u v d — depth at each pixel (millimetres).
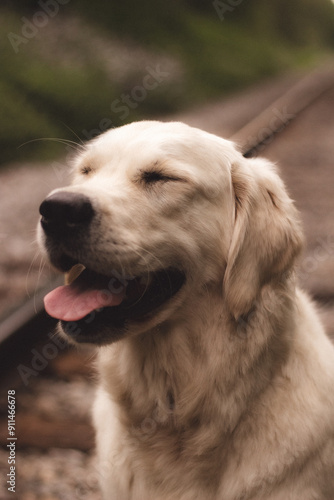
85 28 16656
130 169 2189
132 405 2236
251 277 2156
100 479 2330
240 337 2098
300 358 2166
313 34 37594
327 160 8961
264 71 23906
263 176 2330
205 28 23984
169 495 2139
